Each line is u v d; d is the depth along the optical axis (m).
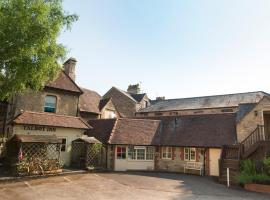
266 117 21.89
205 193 14.05
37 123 20.19
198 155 22.14
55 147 21.11
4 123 21.00
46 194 12.47
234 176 17.45
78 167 21.42
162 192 14.02
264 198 13.12
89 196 12.48
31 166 17.25
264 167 16.69
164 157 23.92
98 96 34.06
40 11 12.91
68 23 14.28
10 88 13.57
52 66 14.58
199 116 25.41
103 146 22.94
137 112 45.56
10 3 12.53
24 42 12.53
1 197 11.53
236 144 19.89
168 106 45.25
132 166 23.05
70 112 24.55
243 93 40.25
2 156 19.25
